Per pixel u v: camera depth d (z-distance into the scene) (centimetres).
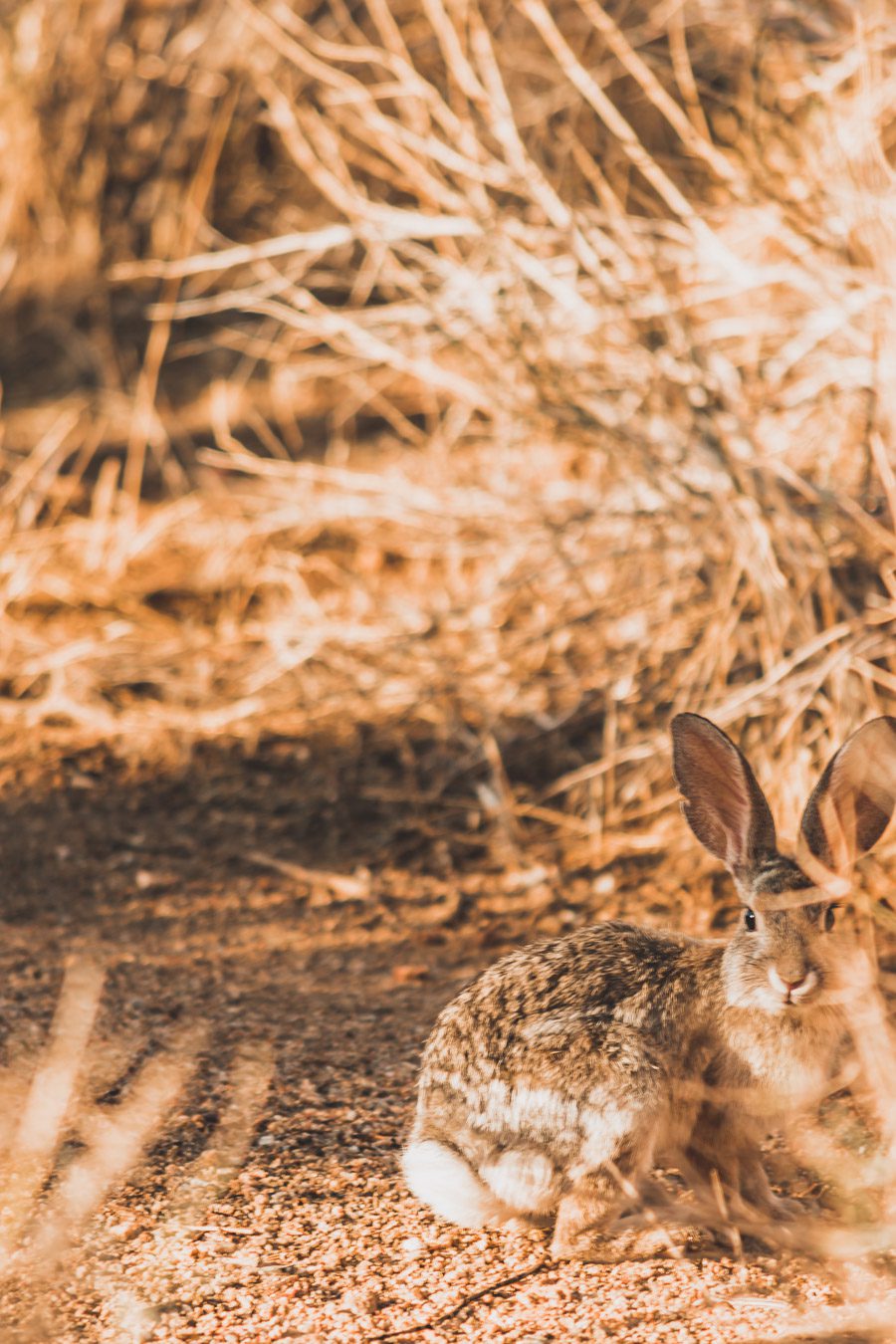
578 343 1024
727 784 590
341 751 1024
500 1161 552
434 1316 506
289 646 1102
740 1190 578
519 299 1009
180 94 1788
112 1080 672
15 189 1775
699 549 947
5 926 840
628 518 1004
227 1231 558
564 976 572
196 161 1764
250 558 1231
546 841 919
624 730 976
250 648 1136
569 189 1047
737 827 591
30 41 1733
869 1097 639
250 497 1264
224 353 1747
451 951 812
